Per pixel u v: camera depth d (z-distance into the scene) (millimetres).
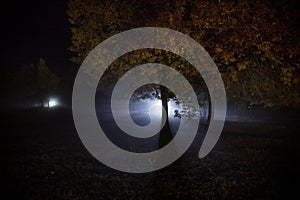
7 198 8344
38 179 10023
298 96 12523
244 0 9617
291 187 8984
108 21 10734
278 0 9945
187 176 10188
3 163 12172
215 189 8930
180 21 9547
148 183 9539
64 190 8914
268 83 12570
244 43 9875
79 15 11078
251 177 10047
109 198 8258
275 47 10109
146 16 10281
